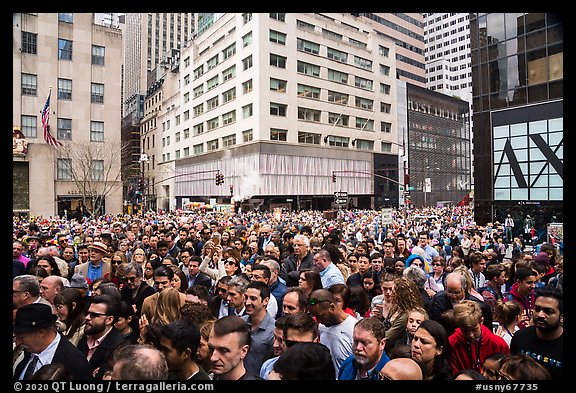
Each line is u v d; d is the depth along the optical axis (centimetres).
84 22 4100
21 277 466
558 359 342
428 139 6475
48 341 353
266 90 4978
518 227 2184
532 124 2194
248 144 5094
